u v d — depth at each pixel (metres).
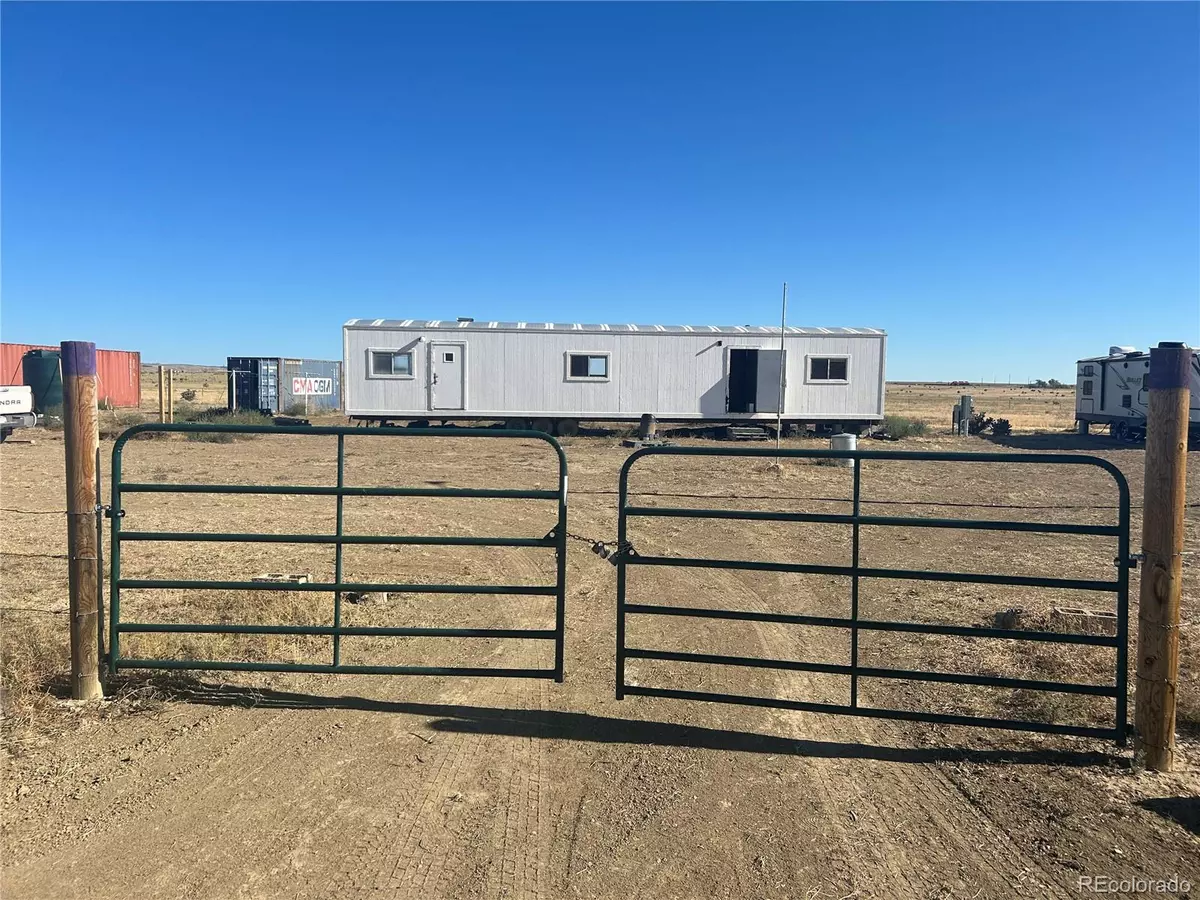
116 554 4.72
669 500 13.30
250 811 3.53
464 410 24.22
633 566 8.40
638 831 3.41
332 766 3.95
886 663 5.44
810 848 3.29
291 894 2.96
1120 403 26.81
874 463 20.17
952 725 4.52
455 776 3.87
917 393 100.31
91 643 4.66
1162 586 3.86
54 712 4.48
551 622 6.36
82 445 4.55
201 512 11.57
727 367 24.72
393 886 3.02
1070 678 5.13
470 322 25.11
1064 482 17.03
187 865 3.13
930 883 3.06
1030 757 4.12
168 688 4.84
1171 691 3.90
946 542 10.19
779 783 3.84
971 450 24.03
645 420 24.70
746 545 9.81
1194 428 24.22
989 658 5.48
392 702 4.77
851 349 25.20
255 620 6.05
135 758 3.99
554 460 19.45
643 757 4.11
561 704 4.76
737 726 4.50
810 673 5.30
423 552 8.99
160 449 20.50
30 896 2.94
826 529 11.02
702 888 3.03
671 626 6.29
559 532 4.68
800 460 20.16
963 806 3.62
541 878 3.08
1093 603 7.03
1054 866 3.17
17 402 21.17
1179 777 3.88
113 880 3.03
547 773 3.92
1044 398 82.56
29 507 11.56
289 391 34.88
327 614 6.26
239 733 4.30
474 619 6.38
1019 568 8.66
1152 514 3.86
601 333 24.38
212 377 102.75
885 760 4.09
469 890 3.00
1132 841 3.34
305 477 15.58
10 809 3.50
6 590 6.95
